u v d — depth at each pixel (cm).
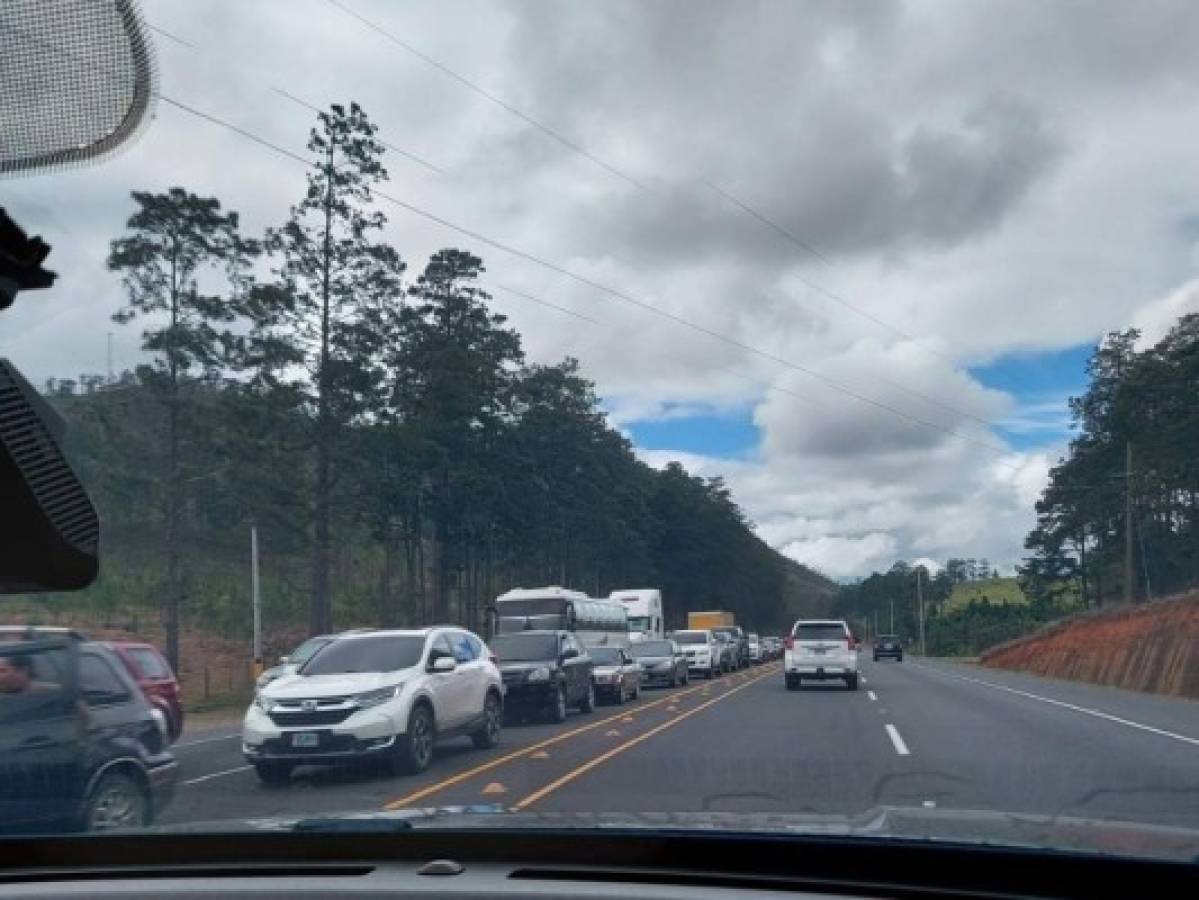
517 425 6475
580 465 7456
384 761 1550
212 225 2998
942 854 398
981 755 1591
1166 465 6281
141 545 2903
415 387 4716
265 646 4166
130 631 2428
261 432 3566
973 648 10200
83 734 894
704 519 11994
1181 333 6500
